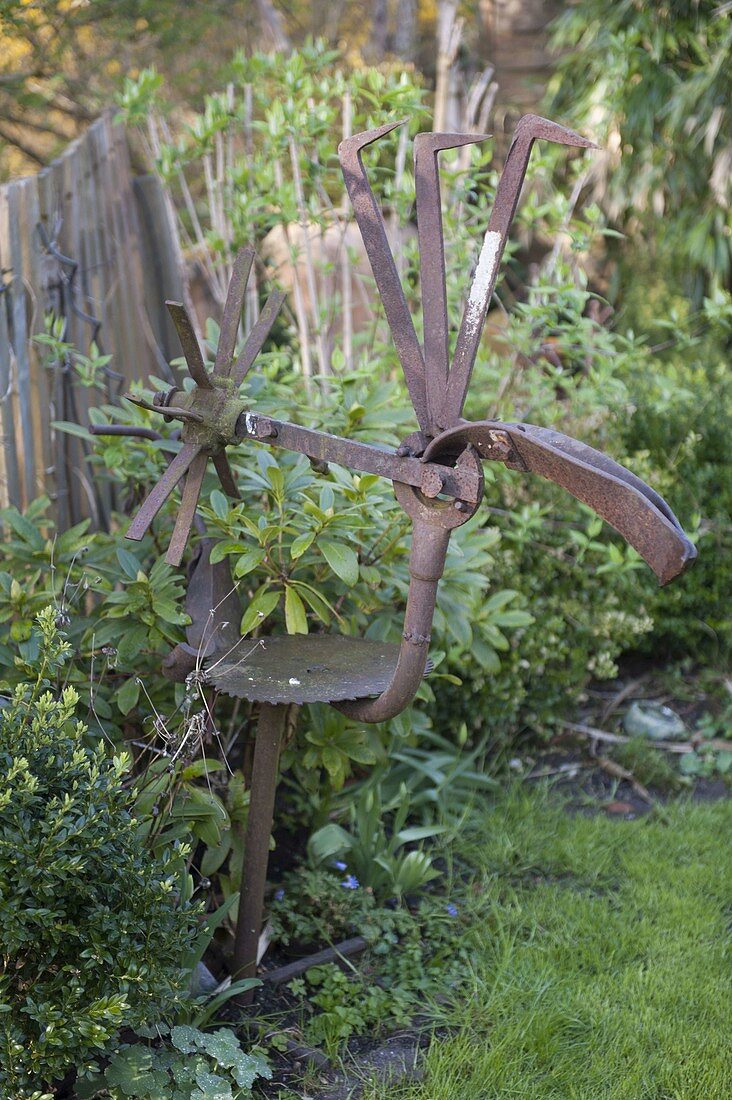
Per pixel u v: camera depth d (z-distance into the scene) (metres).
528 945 2.95
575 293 4.02
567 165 7.06
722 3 6.38
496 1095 2.41
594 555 4.29
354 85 4.19
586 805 3.84
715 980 2.81
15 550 2.91
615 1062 2.51
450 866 3.31
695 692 4.66
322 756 2.95
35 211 3.48
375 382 3.75
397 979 2.83
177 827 2.56
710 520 4.66
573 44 7.45
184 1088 2.25
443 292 2.04
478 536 3.26
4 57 5.47
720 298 4.47
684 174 6.89
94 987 2.09
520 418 4.26
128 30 5.84
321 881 3.05
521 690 3.98
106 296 4.40
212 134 4.28
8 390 3.23
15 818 1.95
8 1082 1.93
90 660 2.95
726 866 3.40
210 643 2.50
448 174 4.17
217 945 2.79
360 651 2.59
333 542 2.66
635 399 4.75
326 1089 2.43
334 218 4.28
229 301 2.39
